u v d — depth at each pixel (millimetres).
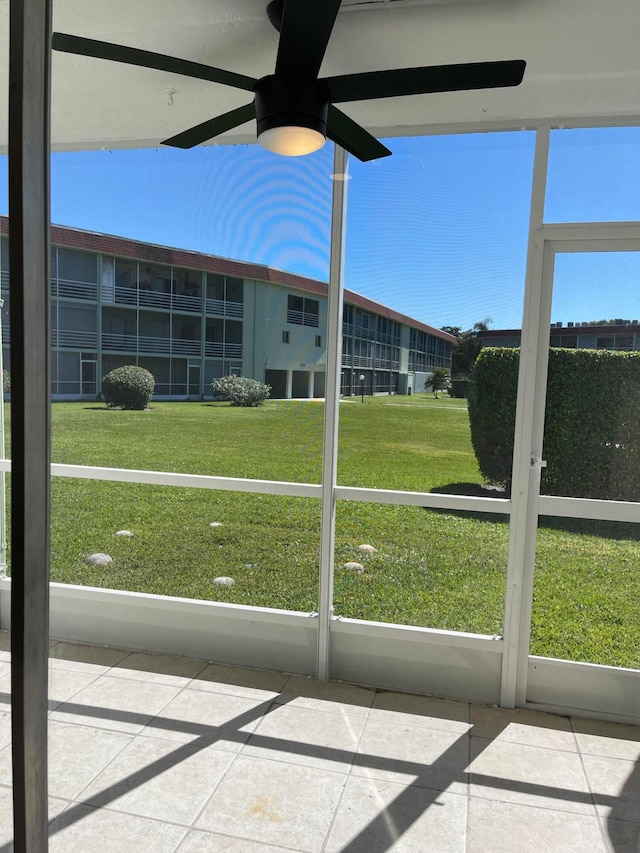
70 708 2352
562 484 2406
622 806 1889
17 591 914
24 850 968
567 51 1887
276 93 1557
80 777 1945
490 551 2707
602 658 2420
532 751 2160
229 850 1683
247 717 2332
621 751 2174
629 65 1941
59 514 3256
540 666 2428
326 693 2535
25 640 923
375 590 2955
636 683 2344
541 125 2342
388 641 2578
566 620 2455
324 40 1399
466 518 2770
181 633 2830
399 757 2107
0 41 944
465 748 2170
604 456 2361
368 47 1908
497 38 1836
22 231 869
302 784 1956
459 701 2500
